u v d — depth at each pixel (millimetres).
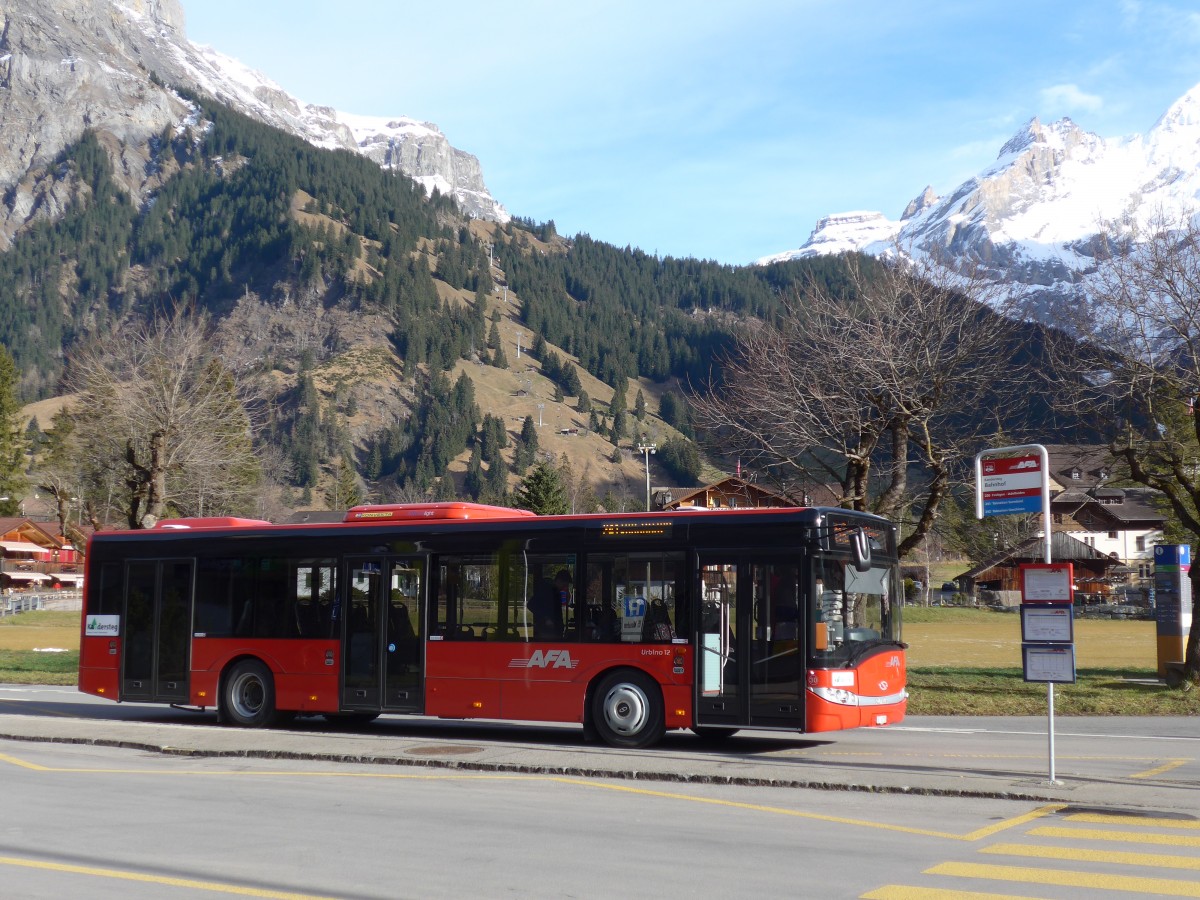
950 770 14398
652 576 17188
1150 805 12070
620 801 12484
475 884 8648
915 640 54062
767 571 16484
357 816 11523
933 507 25812
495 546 18312
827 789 13312
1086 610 84500
